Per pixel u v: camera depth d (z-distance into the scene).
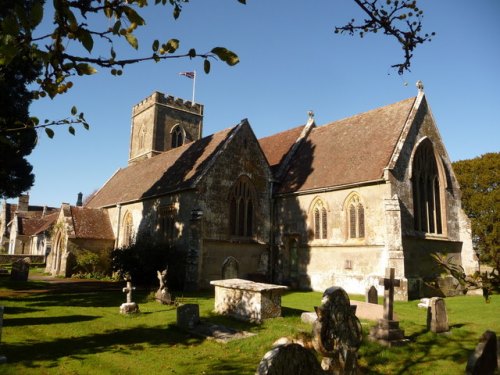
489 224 27.22
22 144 19.59
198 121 53.03
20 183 22.62
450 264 4.67
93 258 31.53
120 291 22.22
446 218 25.28
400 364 9.20
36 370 8.41
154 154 48.19
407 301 20.03
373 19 5.53
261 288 13.56
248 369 8.66
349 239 23.98
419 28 5.62
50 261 35.91
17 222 66.69
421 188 24.72
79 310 15.70
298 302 19.44
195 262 23.56
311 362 5.62
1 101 17.31
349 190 24.23
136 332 12.11
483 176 38.59
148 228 29.66
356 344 7.34
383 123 26.55
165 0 4.13
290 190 27.91
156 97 49.25
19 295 20.03
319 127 32.84
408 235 22.08
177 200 26.55
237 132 27.61
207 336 11.29
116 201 35.38
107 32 3.98
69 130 5.18
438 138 26.34
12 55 3.39
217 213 25.42
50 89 4.37
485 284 4.39
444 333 12.01
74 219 33.78
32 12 3.13
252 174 27.94
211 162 25.81
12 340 10.70
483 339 6.32
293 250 27.67
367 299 16.70
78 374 8.28
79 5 3.81
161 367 8.82
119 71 4.35
